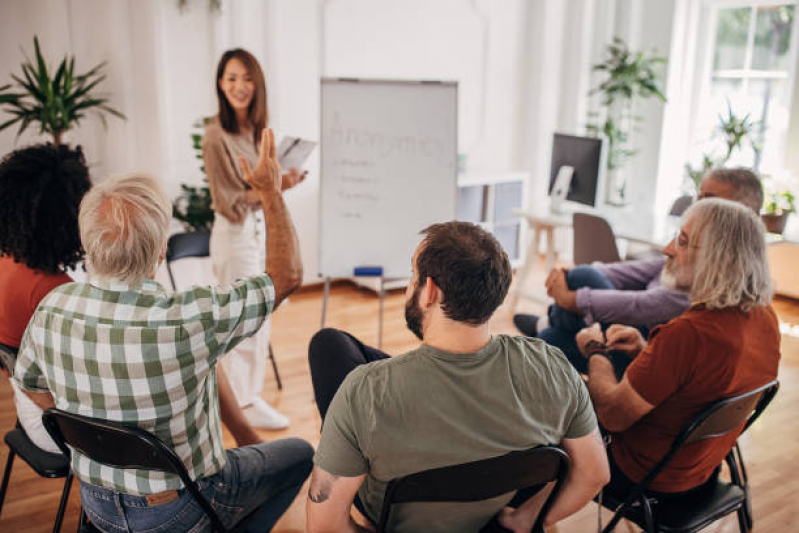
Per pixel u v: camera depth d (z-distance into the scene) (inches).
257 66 110.7
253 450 65.6
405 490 46.4
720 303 62.7
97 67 149.9
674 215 166.2
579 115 217.8
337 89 114.3
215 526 59.2
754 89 198.8
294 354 145.3
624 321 94.0
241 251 113.2
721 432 64.7
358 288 192.4
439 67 201.5
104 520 58.0
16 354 66.5
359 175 116.5
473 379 46.4
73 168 65.6
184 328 52.2
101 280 53.3
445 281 45.4
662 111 208.8
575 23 211.9
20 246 63.9
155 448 52.4
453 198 117.9
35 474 98.8
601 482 52.1
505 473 47.2
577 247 148.5
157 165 164.4
